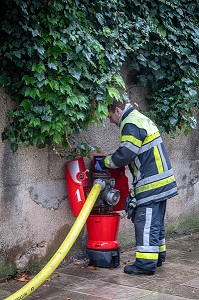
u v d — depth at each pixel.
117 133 6.48
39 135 5.28
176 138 7.21
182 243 6.96
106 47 5.73
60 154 5.74
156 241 5.56
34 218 5.62
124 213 6.61
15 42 5.04
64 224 5.94
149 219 5.52
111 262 5.77
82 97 5.38
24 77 5.09
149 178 5.49
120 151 5.40
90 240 5.84
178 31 6.52
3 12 5.07
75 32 5.27
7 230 5.37
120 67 6.12
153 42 6.38
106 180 5.65
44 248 5.75
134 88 6.58
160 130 6.64
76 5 5.42
